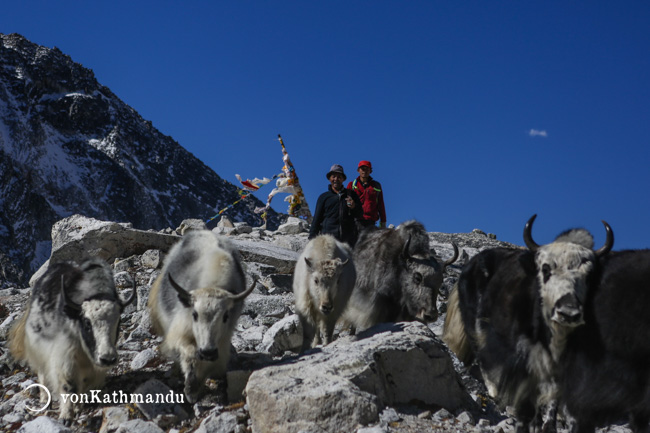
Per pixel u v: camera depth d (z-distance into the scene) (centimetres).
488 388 768
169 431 653
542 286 628
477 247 1844
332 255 836
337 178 1034
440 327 1070
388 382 697
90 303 698
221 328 683
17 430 662
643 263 610
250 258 1335
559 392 643
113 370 799
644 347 592
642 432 615
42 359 730
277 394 610
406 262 887
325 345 798
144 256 1284
